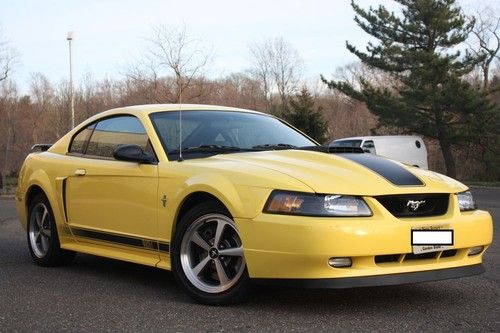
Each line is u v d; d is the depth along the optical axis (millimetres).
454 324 4078
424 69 28812
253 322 4109
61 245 6086
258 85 51219
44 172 6324
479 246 4602
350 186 4199
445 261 4410
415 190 4352
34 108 52969
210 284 4586
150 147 5238
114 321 4188
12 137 53094
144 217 5066
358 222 4047
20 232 9219
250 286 4363
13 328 4059
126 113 5738
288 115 28312
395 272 4156
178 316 4281
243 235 4254
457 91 28469
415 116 30047
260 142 5562
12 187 21641
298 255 4020
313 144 5836
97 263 6488
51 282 5500
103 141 5855
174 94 25547
